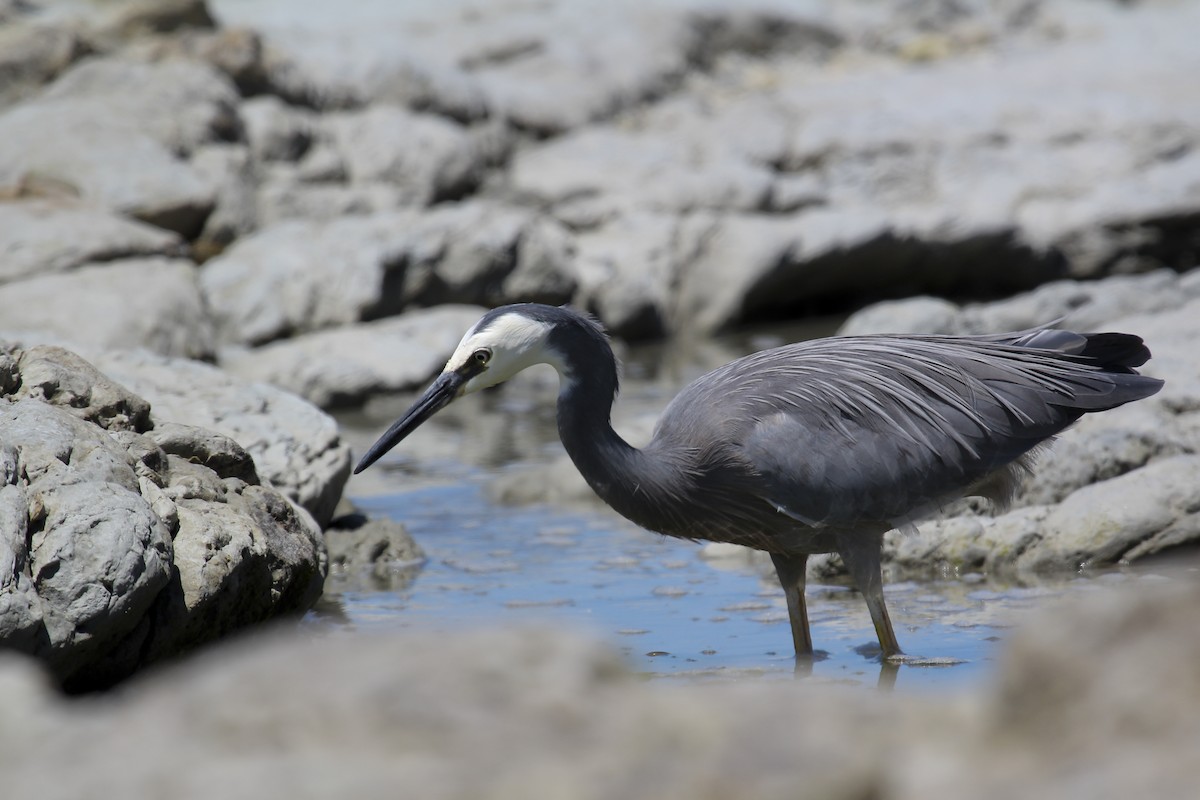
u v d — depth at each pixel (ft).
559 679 12.87
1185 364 47.24
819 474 33.65
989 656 33.22
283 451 43.11
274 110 97.35
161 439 37.04
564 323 35.09
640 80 120.37
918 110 109.60
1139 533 40.83
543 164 102.17
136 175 84.23
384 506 52.60
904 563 41.96
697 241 90.74
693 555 45.29
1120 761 11.39
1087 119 105.70
